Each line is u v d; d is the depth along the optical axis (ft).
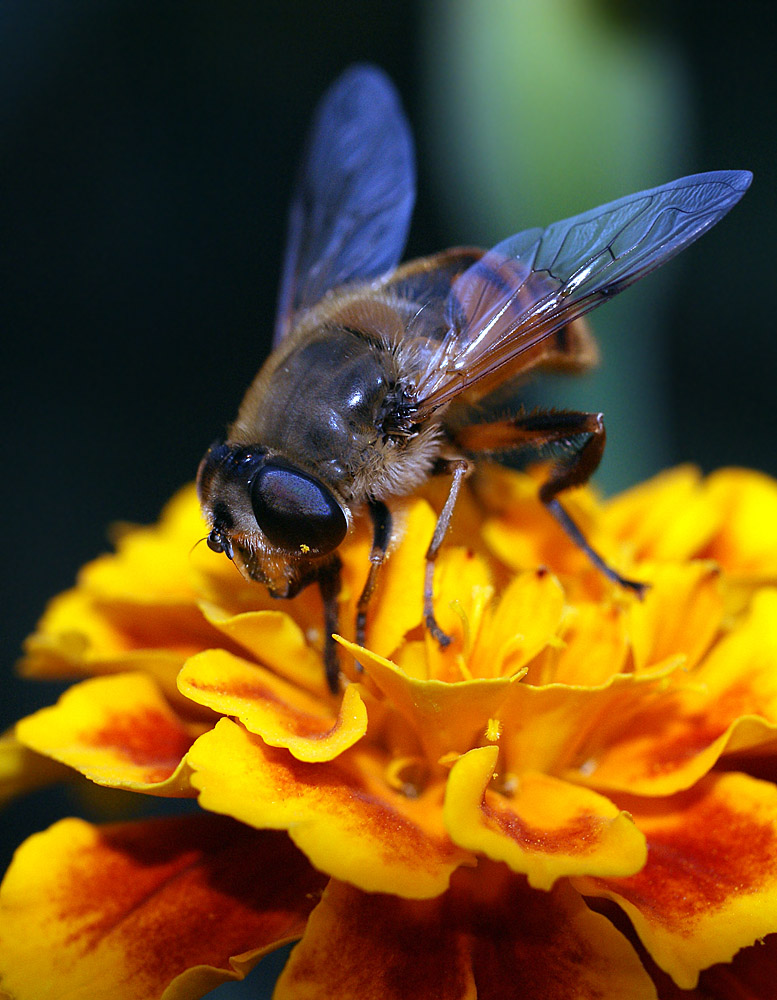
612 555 0.31
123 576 0.32
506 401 0.32
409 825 0.28
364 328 0.30
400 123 0.34
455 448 0.31
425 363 0.30
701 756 0.29
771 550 0.33
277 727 0.28
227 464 0.30
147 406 0.58
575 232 0.31
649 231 0.30
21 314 0.58
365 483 0.30
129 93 0.56
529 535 0.32
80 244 0.58
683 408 0.56
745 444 0.56
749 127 0.54
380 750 0.30
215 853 0.29
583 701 0.29
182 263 0.58
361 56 0.55
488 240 0.33
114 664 0.30
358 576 0.30
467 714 0.28
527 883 0.28
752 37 0.53
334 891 0.28
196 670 0.29
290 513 0.29
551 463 0.32
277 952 0.36
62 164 0.57
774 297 0.55
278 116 0.57
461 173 0.32
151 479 0.57
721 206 0.30
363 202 0.33
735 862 0.28
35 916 0.29
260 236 0.58
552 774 0.29
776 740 0.29
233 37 0.55
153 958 0.28
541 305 0.31
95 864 0.29
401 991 0.28
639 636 0.30
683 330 0.56
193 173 0.57
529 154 0.32
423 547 0.30
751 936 0.28
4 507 0.56
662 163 0.32
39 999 0.28
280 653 0.29
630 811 0.29
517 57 0.32
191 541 0.33
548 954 0.28
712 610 0.30
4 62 0.55
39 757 0.30
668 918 0.28
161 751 0.30
